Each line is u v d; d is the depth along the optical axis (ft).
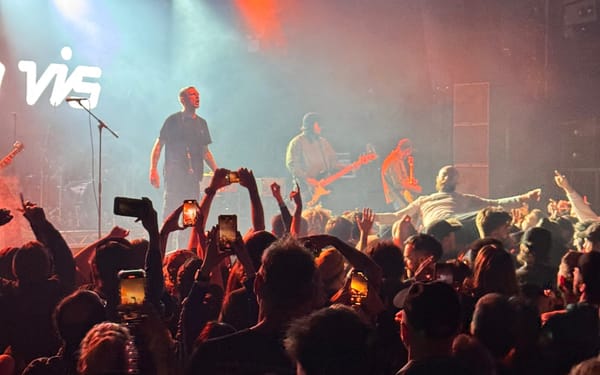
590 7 37.93
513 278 11.56
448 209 27.09
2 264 13.94
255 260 11.10
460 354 8.42
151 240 10.57
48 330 12.11
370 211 14.78
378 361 7.23
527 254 14.35
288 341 7.13
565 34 39.34
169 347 9.20
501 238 18.19
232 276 11.42
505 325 9.20
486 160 40.22
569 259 12.06
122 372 7.71
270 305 8.47
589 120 39.37
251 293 10.31
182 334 10.58
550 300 12.13
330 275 11.32
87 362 7.64
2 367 10.16
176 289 13.52
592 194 39.40
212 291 11.66
